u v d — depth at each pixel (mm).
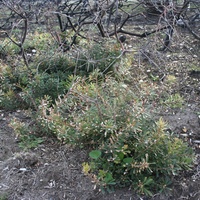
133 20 2451
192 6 2369
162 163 1287
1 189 1323
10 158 1417
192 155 1361
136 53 2027
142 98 1374
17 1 1878
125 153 1265
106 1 1722
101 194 1284
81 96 1329
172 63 1981
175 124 1550
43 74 1689
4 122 1598
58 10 1896
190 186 1317
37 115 1528
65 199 1291
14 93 1665
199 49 2111
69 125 1337
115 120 1269
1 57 1981
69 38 1970
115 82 1422
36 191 1317
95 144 1351
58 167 1372
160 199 1280
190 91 1780
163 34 2164
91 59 1665
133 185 1284
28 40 2145
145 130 1293
